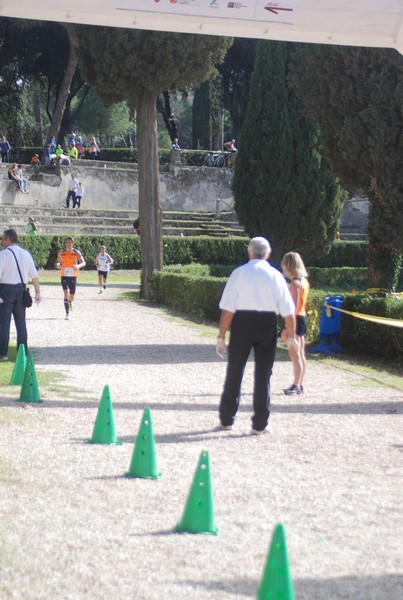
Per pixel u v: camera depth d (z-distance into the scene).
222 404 13.30
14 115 80.81
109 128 93.75
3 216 59.88
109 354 22.50
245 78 80.19
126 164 73.31
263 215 43.75
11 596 6.48
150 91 40.06
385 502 9.69
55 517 8.53
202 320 32.75
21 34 72.38
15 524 8.23
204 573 7.13
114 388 17.22
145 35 37.66
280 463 11.34
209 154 77.00
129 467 10.55
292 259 17.19
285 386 18.33
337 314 24.34
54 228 60.25
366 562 7.64
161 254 41.34
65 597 6.52
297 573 7.25
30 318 30.39
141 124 40.66
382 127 25.42
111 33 37.75
